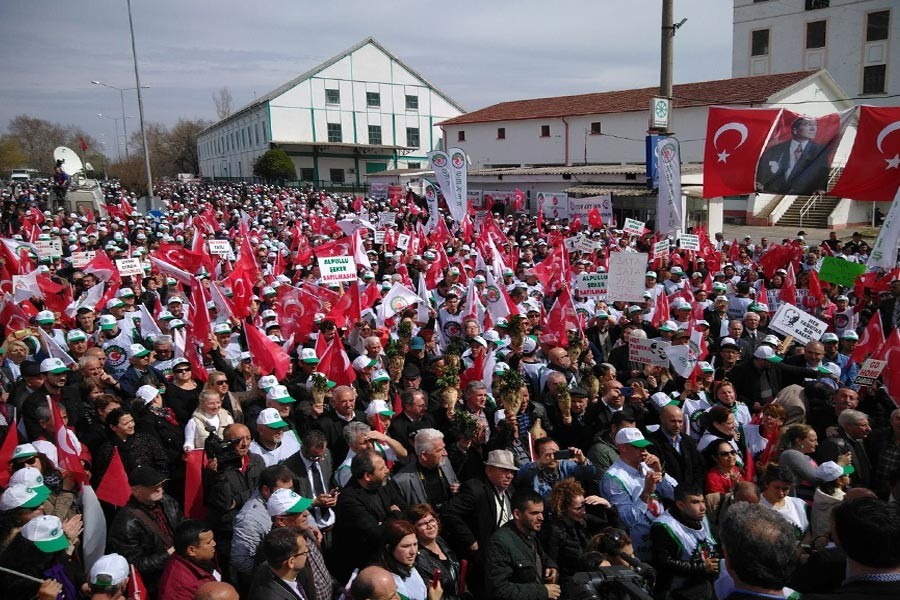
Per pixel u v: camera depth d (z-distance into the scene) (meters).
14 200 42.34
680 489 5.05
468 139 56.19
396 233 21.86
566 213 35.62
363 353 9.98
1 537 4.65
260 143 74.00
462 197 23.41
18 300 11.62
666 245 17.33
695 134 41.50
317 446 5.91
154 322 10.52
